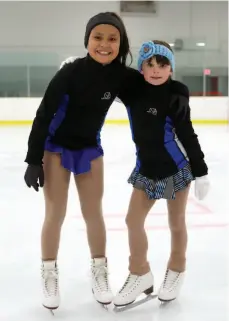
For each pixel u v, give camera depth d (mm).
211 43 12141
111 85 1605
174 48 10758
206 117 10188
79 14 12102
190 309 1639
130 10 12234
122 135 7852
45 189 1680
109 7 12211
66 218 2906
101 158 1714
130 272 1666
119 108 9977
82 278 1945
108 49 1541
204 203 3361
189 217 2967
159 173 1581
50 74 10102
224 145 6605
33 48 11555
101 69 1576
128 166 4969
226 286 1849
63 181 1665
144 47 1547
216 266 2072
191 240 2461
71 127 1624
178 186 1591
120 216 3014
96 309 1646
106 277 1714
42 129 1562
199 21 12250
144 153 1602
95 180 1692
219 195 3623
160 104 1558
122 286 1719
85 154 1648
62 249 2305
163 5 12234
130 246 1660
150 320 1552
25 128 9008
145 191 1599
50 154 1650
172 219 1662
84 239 2473
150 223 2807
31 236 2541
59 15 12039
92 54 1553
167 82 1574
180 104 1546
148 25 12352
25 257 2195
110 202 3422
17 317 1584
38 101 9820
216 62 10758
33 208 3199
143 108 1573
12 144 6605
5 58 10000
